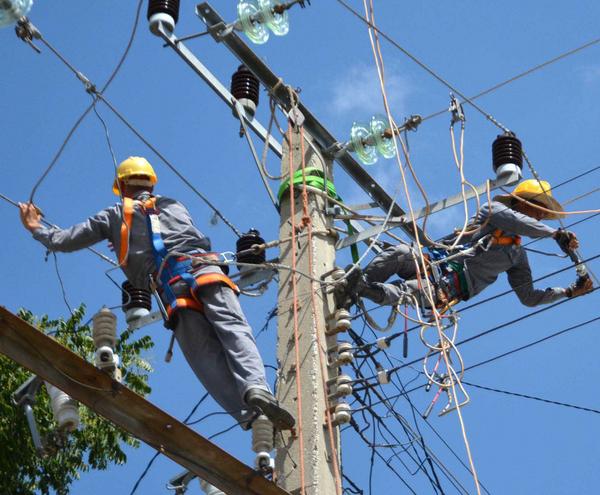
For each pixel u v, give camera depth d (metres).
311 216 10.77
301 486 8.89
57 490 12.68
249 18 10.82
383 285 10.73
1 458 12.39
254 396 8.34
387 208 11.97
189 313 8.83
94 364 7.77
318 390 9.50
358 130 11.54
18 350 7.43
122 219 8.97
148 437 7.77
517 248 11.58
